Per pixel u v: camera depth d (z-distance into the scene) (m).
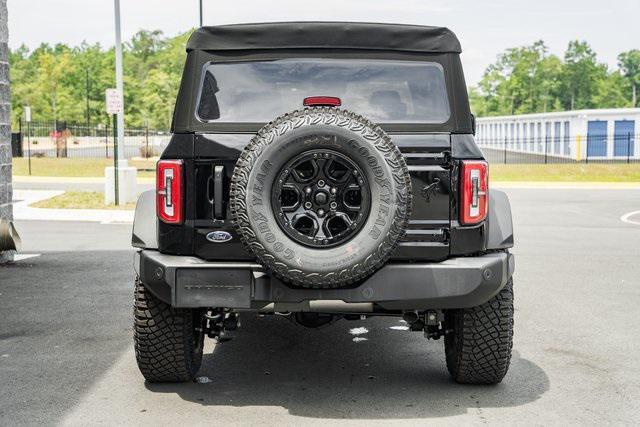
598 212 21.11
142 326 5.58
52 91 101.94
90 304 8.87
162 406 5.43
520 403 5.52
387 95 5.46
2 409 5.35
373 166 4.81
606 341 7.35
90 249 13.27
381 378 6.14
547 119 55.28
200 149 5.29
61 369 6.32
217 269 5.09
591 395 5.72
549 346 7.16
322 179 4.84
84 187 27.84
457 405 5.47
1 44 11.65
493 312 5.54
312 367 6.45
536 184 33.22
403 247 5.23
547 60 123.75
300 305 5.16
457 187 5.26
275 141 4.79
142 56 134.75
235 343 7.26
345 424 5.08
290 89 5.46
